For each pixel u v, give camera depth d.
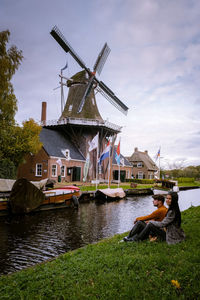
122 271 3.97
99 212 17.41
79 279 3.84
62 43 32.75
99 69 38.03
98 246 6.27
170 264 4.10
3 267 7.01
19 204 15.19
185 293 3.14
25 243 9.50
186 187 50.75
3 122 19.20
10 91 15.21
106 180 40.50
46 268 4.66
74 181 35.00
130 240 5.95
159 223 5.35
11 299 3.48
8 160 20.72
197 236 5.98
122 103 41.88
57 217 15.19
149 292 3.23
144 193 33.56
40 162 32.00
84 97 36.47
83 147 38.94
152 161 70.12
